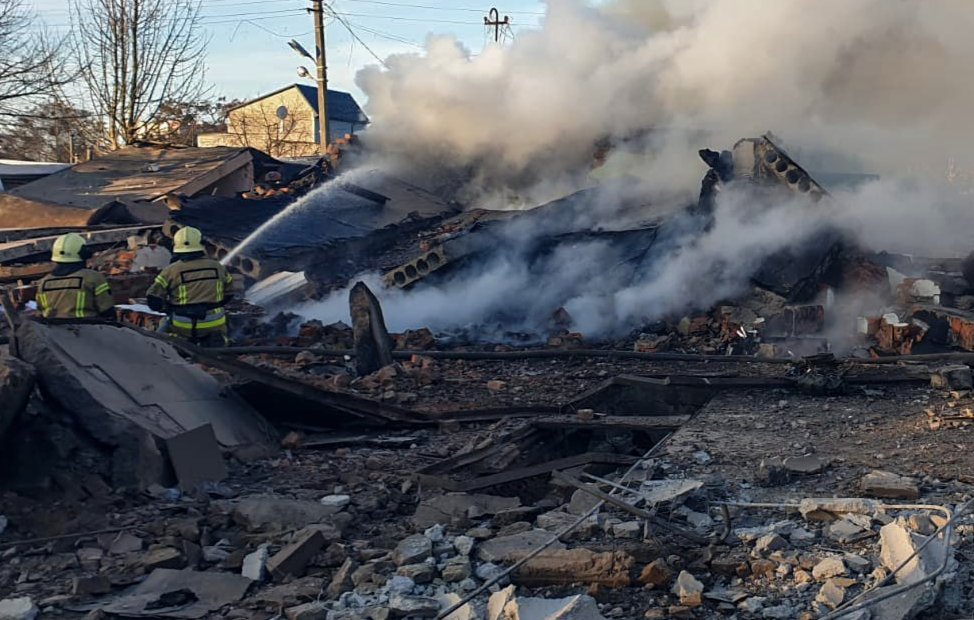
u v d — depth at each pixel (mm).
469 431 8211
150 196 19297
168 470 6391
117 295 13117
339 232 17297
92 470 6070
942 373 9016
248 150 22344
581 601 4254
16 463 5945
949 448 6914
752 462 6742
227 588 4797
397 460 7262
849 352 11602
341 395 7902
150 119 35250
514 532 5414
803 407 8484
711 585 4715
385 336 10500
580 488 5891
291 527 5602
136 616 4477
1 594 4758
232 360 7590
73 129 35594
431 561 4922
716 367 10742
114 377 6824
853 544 5012
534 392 9703
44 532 5480
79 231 17062
